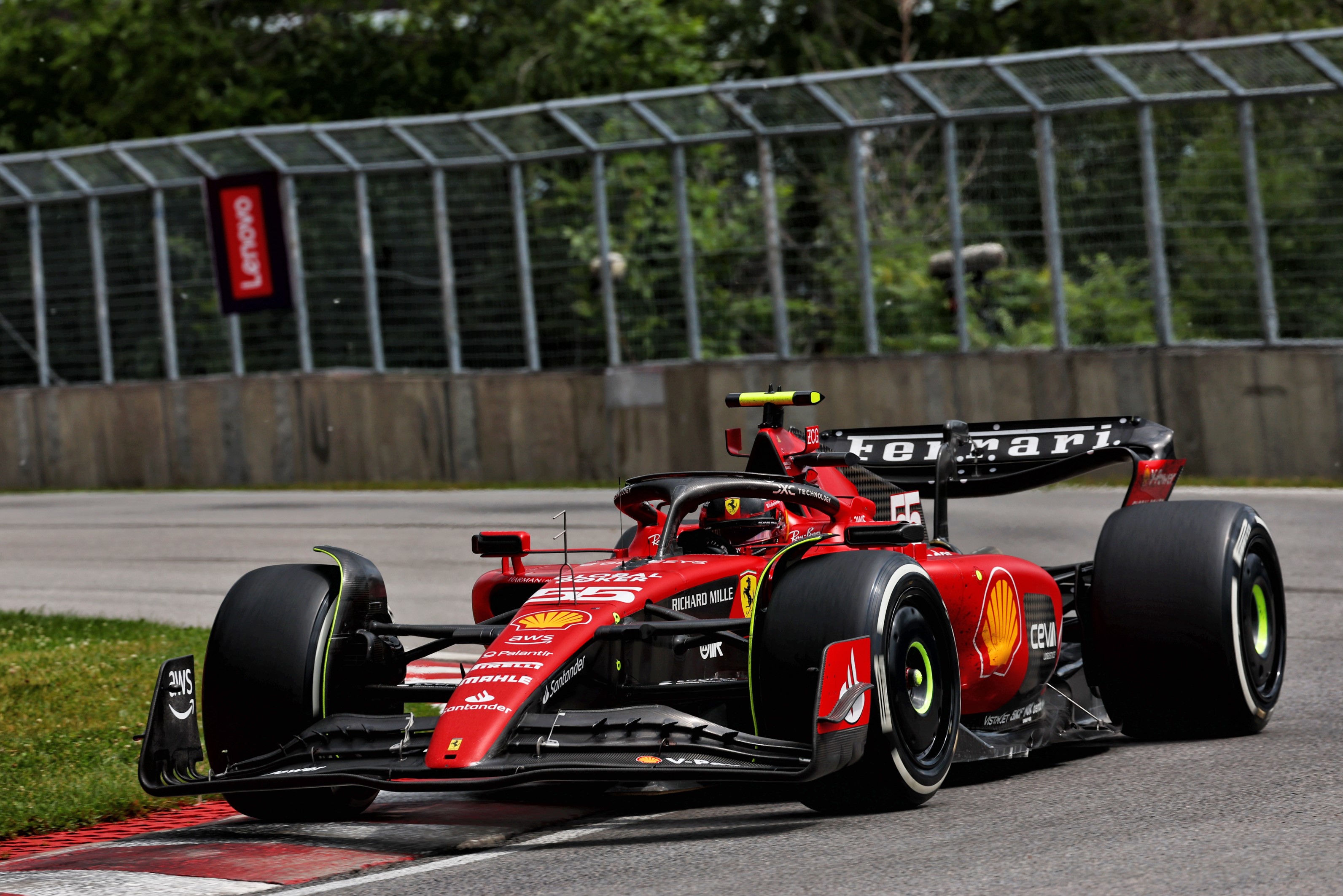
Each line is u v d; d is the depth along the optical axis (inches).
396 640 828.0
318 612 794.2
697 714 808.3
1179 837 663.8
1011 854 648.4
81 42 4170.8
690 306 2876.5
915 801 744.3
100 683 1233.4
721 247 2878.9
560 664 726.5
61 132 4281.5
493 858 701.9
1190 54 2464.3
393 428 3102.9
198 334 3331.7
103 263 3368.6
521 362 3070.9
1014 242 2689.5
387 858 716.7
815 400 957.8
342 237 3174.2
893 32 4362.7
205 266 3304.6
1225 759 852.0
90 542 2356.1
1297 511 2030.0
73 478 3398.1
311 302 3201.3
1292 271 2495.1
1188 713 920.3
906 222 2755.9
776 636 727.1
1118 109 2529.5
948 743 774.5
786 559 759.7
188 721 768.9
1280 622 967.6
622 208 2930.6
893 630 729.6
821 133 2733.8
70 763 983.6
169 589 1866.4
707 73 4045.3
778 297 2810.0
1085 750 938.7
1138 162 2551.7
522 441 3006.9
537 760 681.6
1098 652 932.6
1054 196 2596.0
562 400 2972.4
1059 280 2610.7
